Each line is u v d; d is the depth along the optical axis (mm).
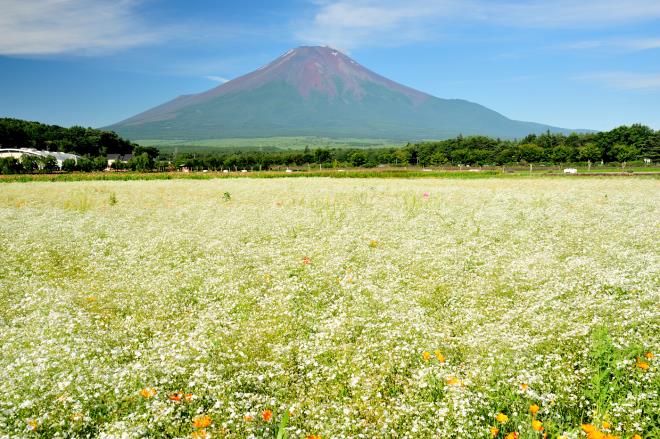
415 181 49406
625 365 5848
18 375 5863
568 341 6863
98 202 29250
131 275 11688
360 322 7961
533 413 4918
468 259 12633
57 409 5223
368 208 24797
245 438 4758
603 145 100000
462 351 6926
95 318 8617
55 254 14266
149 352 7023
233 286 10391
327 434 4906
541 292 9156
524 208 23891
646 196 28344
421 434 4867
